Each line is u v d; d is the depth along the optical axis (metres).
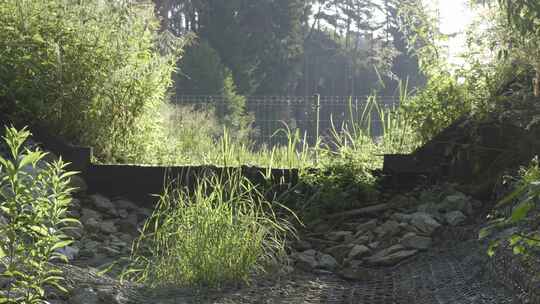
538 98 7.92
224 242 5.72
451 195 7.76
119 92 9.45
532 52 7.65
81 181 8.59
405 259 6.77
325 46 52.81
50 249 4.09
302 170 8.53
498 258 5.18
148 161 9.97
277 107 31.30
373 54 48.88
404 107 9.17
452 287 5.42
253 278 5.89
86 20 9.40
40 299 4.18
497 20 8.23
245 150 10.98
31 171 7.51
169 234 5.88
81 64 9.19
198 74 29.27
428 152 8.48
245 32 39.53
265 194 8.10
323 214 8.11
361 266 6.84
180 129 13.09
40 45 9.05
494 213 6.12
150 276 5.71
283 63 42.06
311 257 6.92
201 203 6.02
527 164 7.66
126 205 8.53
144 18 10.05
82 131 9.24
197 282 5.52
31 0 9.18
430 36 9.18
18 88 8.86
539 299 4.17
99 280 5.25
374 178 8.38
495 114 8.06
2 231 4.04
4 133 8.65
